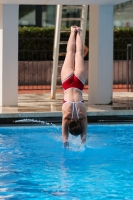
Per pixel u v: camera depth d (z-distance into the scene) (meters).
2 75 17.69
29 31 27.83
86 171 11.12
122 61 26.59
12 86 17.78
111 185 10.01
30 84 27.34
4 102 17.80
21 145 13.83
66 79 12.94
